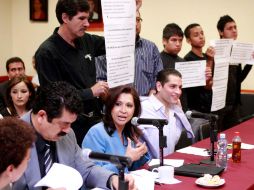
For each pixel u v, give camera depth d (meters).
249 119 4.37
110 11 2.66
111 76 2.72
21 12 6.64
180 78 2.93
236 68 4.64
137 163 2.40
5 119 1.32
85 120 2.82
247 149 2.90
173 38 3.92
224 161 2.40
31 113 1.82
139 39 3.51
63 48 2.76
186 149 2.85
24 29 6.66
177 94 2.89
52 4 6.38
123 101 2.34
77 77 2.81
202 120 3.38
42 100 1.72
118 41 2.73
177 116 3.04
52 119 1.69
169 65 3.92
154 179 2.12
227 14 5.35
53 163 1.89
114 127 2.37
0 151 1.22
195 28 4.22
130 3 2.78
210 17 5.44
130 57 2.86
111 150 2.33
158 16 5.72
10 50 6.79
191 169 2.28
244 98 5.09
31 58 6.68
